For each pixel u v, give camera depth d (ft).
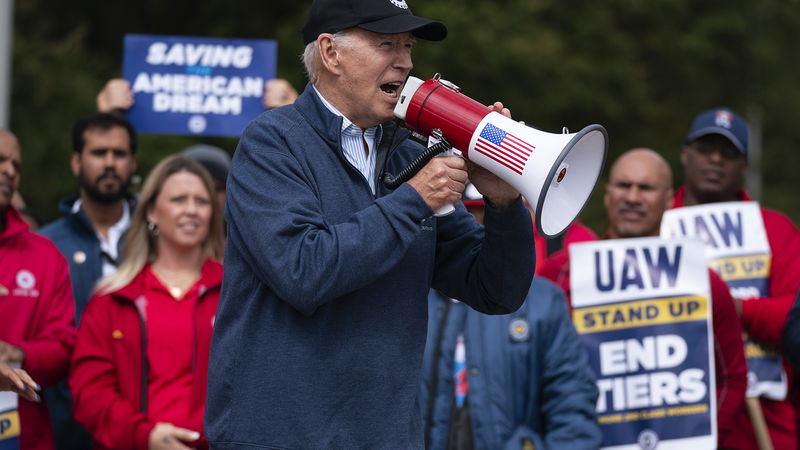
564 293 33.94
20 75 89.35
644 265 35.78
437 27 22.33
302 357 21.61
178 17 104.06
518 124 21.49
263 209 21.31
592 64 109.19
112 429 31.63
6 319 33.01
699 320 35.55
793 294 39.73
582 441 32.27
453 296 24.16
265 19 100.12
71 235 39.42
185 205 33.88
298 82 92.53
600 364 35.42
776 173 152.66
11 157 34.09
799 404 39.88
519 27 101.30
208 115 44.57
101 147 39.65
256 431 21.61
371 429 21.77
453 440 31.96
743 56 128.36
